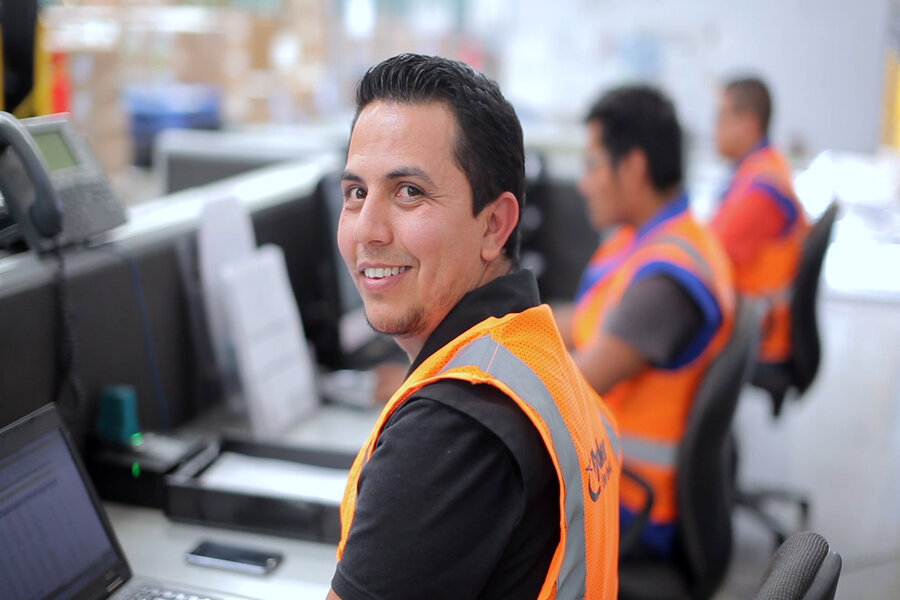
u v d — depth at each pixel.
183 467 1.46
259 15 4.76
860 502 2.92
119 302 1.56
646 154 1.80
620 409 1.76
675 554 1.73
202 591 1.22
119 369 1.57
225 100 4.54
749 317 1.68
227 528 1.39
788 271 2.88
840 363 4.11
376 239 0.89
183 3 4.76
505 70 5.20
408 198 0.88
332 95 5.31
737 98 3.07
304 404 1.89
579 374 0.99
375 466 0.82
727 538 1.73
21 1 2.12
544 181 2.95
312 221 2.25
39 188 1.37
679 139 1.82
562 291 3.00
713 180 4.29
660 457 1.72
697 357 1.69
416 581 0.78
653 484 1.72
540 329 0.93
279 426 1.79
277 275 1.86
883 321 4.62
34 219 1.38
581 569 0.87
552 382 0.87
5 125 1.34
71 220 1.48
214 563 1.29
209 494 1.38
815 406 3.69
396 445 0.81
